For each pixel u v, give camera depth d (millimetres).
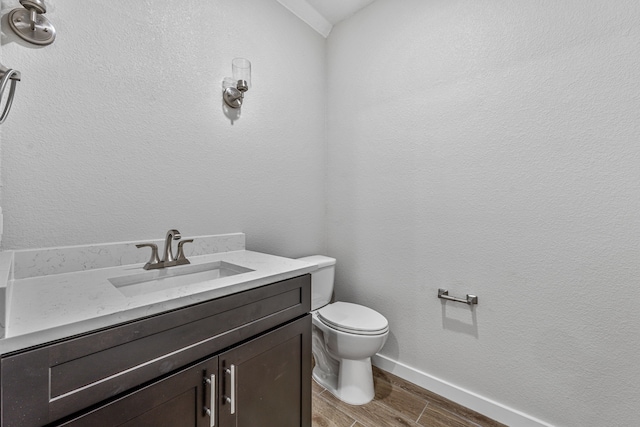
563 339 1187
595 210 1115
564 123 1174
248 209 1563
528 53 1253
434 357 1554
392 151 1717
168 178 1240
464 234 1444
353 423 1328
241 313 884
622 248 1065
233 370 849
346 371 1535
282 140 1753
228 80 1457
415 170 1618
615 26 1067
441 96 1514
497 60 1335
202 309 782
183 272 1123
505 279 1326
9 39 870
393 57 1707
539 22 1226
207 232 1383
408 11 1643
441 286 1524
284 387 1020
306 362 1112
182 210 1290
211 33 1390
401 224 1681
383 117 1756
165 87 1225
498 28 1331
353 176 1914
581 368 1148
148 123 1175
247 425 892
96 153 1045
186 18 1297
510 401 1312
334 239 2023
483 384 1390
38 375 525
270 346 968
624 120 1056
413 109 1622
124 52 1105
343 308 1689
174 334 723
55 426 542
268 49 1668
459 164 1456
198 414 766
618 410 1077
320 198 2027
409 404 1461
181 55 1277
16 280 880
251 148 1576
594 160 1114
